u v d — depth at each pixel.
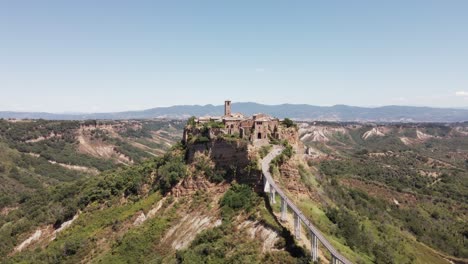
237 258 98.12
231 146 138.50
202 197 136.00
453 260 164.88
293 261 91.88
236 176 134.12
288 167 134.12
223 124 155.12
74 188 192.88
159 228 130.25
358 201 180.62
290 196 125.75
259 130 146.12
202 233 114.69
